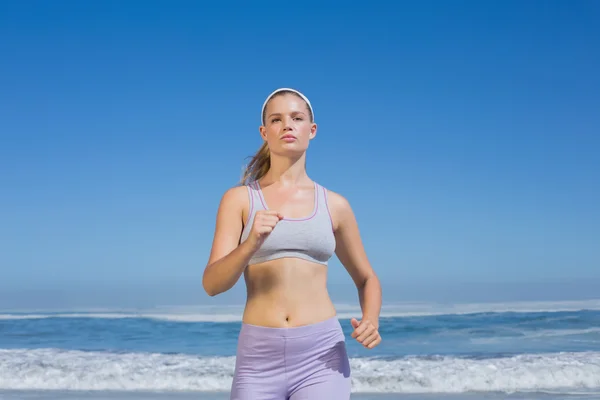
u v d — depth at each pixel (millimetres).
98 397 6531
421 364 7820
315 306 2674
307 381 2607
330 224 2775
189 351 9742
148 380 7250
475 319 12820
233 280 2447
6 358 8594
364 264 2996
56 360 8375
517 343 9867
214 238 2756
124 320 13938
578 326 11617
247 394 2611
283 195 2768
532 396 6344
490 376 7098
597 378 7039
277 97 2811
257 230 2283
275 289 2650
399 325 12195
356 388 6914
